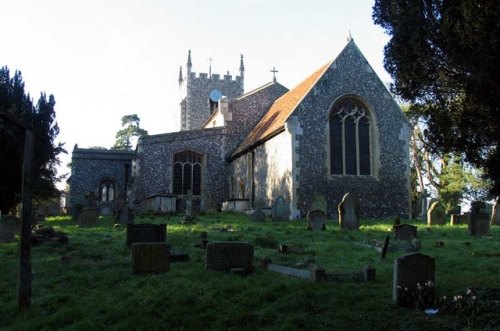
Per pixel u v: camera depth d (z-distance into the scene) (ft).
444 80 29.32
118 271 31.76
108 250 40.16
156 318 23.89
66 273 31.48
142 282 29.12
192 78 172.04
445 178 120.06
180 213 88.12
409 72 30.45
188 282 28.76
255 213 71.10
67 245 42.52
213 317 23.91
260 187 93.76
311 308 24.54
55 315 24.21
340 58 86.48
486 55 25.54
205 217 79.10
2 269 33.30
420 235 52.47
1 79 90.02
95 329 22.74
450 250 40.93
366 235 51.85
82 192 125.59
